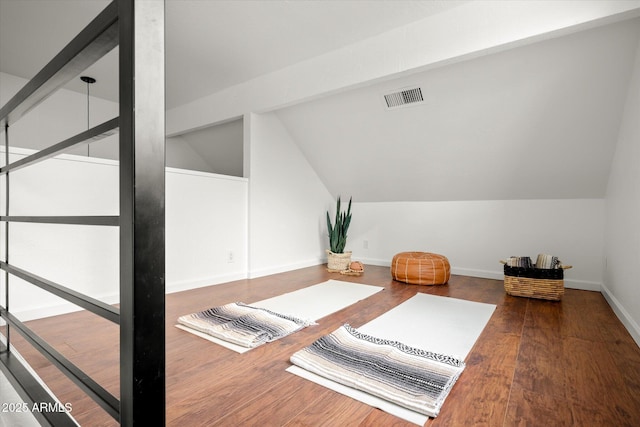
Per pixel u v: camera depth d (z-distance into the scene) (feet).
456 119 10.14
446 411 3.79
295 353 5.11
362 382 4.23
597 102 8.30
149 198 1.49
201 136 15.62
